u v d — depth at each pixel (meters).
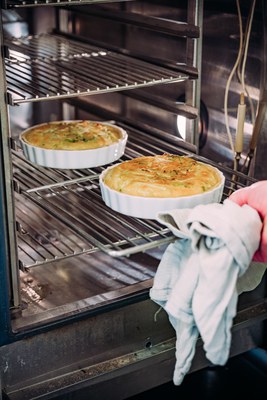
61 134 1.33
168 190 1.08
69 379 1.12
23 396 1.09
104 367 1.15
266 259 1.01
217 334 0.98
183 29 1.29
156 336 1.22
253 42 1.29
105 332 1.16
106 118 1.65
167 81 1.28
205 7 1.40
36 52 1.54
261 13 1.26
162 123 1.56
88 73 1.48
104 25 1.66
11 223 1.08
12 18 1.65
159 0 1.48
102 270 1.28
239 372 1.44
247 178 1.21
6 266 1.04
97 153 1.30
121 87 1.23
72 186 1.51
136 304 1.18
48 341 1.12
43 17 1.70
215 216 0.95
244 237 0.94
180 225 0.99
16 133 1.69
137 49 1.60
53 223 1.45
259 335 1.35
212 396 1.39
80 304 1.14
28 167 1.58
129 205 1.10
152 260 1.31
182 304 0.99
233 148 1.34
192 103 1.33
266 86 1.27
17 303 1.13
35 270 1.28
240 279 1.11
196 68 1.30
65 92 1.27
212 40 1.40
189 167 1.17
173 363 1.25
